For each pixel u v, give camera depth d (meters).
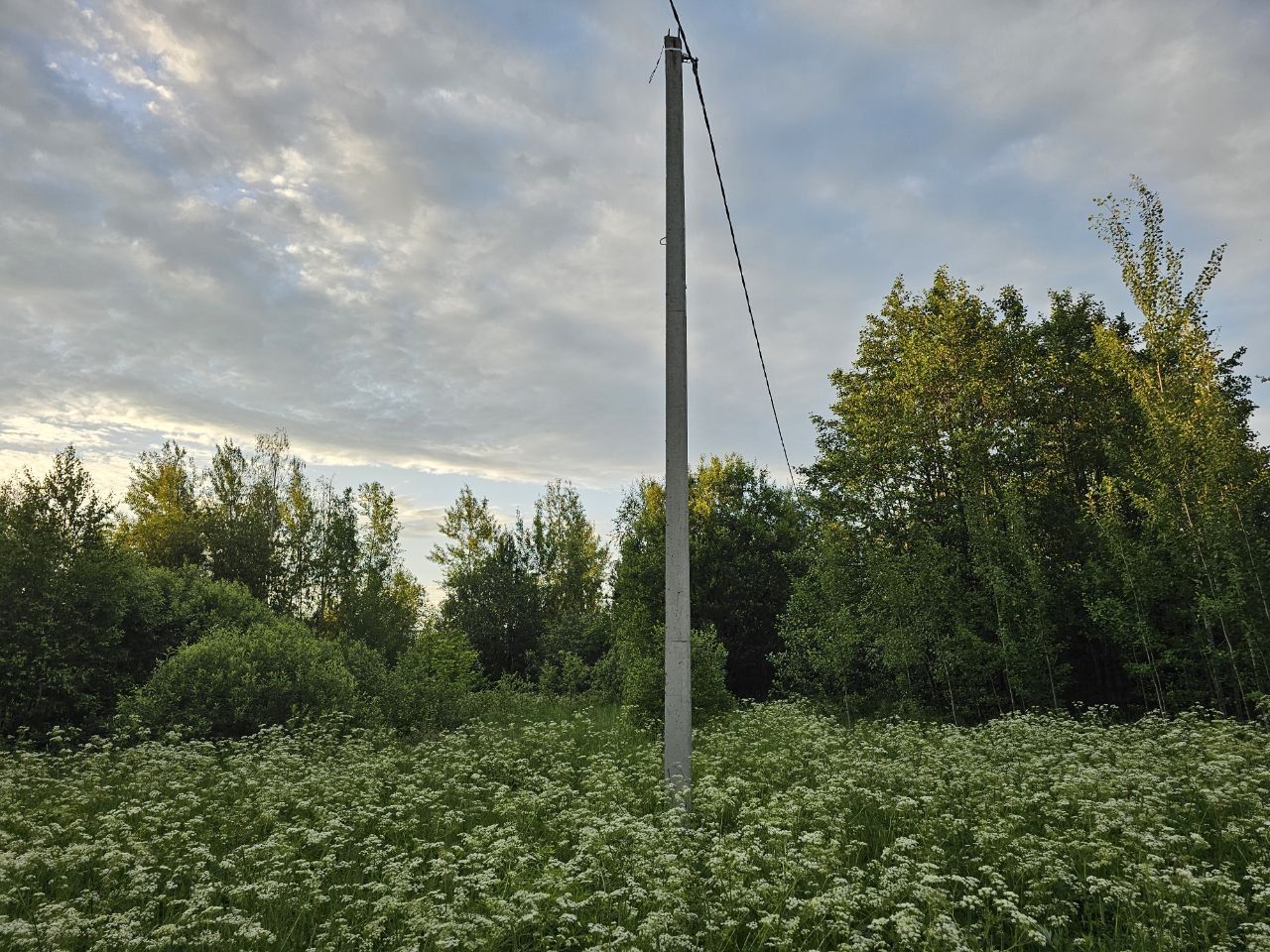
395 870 6.47
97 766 11.53
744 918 5.85
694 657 16.70
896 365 25.34
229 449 36.59
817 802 7.68
